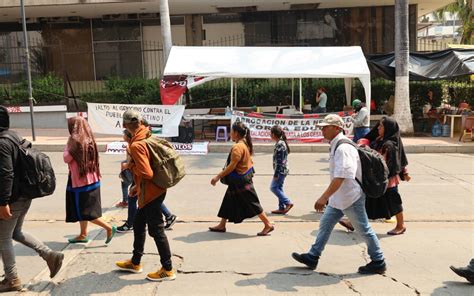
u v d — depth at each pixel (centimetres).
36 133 1733
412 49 2214
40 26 2331
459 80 1859
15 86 1984
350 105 1769
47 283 479
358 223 499
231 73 1453
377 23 2231
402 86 1614
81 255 562
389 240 629
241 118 1507
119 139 1539
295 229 678
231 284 478
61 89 1948
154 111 1459
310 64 1484
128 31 2317
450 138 1574
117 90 1962
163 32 1627
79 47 2336
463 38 2519
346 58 1505
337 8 2223
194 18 2277
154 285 475
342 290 464
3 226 445
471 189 940
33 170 443
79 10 2136
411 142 1484
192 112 1767
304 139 1488
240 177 634
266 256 562
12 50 2297
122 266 507
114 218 722
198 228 680
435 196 883
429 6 2259
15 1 1972
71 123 577
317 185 972
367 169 488
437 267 528
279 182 755
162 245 484
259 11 2245
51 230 670
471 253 577
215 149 1442
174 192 908
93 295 453
